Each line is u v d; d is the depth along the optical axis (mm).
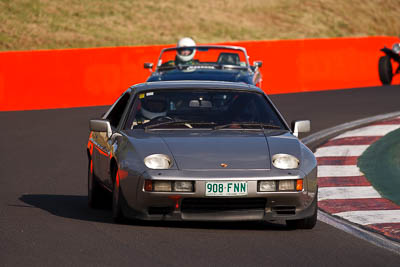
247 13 142875
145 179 22703
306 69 81812
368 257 21016
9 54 69375
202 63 57875
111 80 74250
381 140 47969
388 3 162750
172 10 136125
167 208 23016
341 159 42250
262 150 24016
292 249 21625
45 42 113188
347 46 84562
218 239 22578
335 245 22422
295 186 23016
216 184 22516
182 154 23516
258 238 22938
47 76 71000
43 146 48656
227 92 27781
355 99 71938
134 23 127438
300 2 152625
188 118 26562
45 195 32188
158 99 27234
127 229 23766
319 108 66062
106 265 19219
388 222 26656
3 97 69125
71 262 19484
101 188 28281
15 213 26906
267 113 27266
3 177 37406
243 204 22969
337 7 153375
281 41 80375
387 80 85375
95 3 132125
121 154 24141
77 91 72438
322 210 29297
